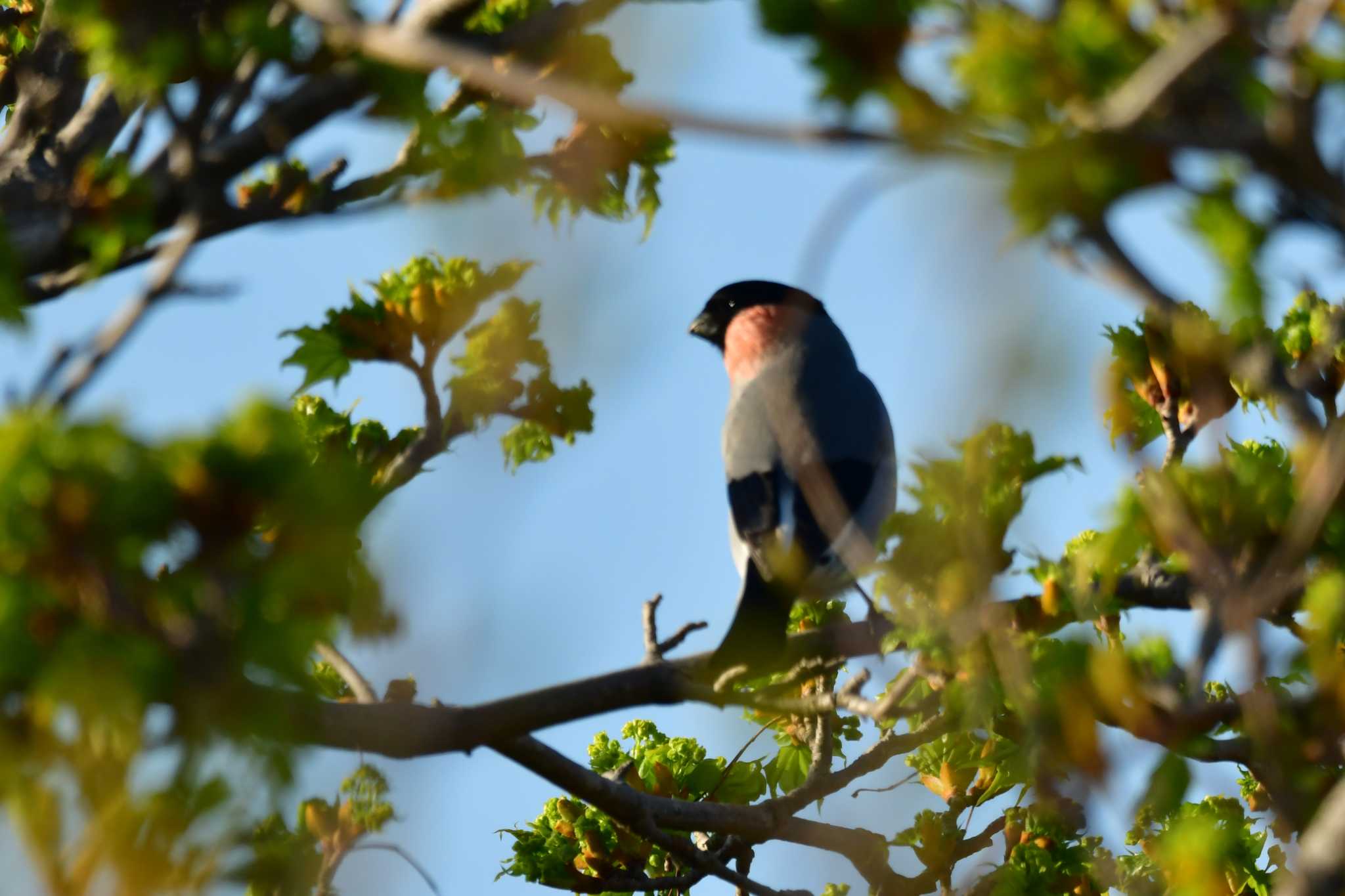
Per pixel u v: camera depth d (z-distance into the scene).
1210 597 6.02
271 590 5.11
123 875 5.31
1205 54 4.28
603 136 8.45
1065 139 4.48
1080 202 4.57
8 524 4.89
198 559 5.10
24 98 8.20
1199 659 6.04
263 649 5.07
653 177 8.66
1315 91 4.34
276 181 7.44
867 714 8.23
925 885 10.64
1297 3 4.38
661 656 9.00
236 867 5.73
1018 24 4.73
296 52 6.98
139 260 7.25
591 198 8.52
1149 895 8.80
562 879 11.21
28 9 10.40
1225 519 6.71
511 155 8.10
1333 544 6.59
